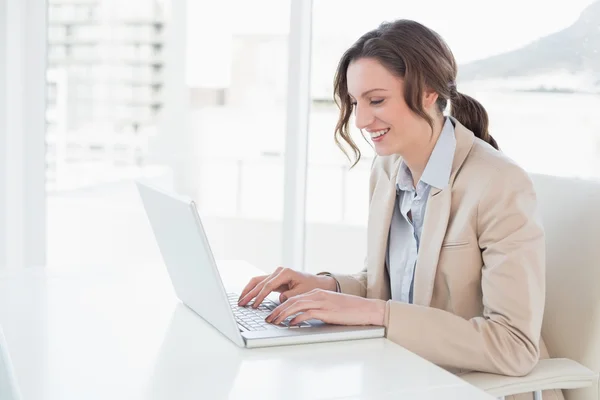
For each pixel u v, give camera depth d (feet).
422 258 5.09
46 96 10.46
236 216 10.16
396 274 5.55
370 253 5.69
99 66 10.31
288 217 9.82
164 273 5.88
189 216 3.93
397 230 5.62
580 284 5.02
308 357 3.94
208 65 9.96
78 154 10.50
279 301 5.11
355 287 5.63
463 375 4.47
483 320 4.54
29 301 4.96
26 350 3.97
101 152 10.44
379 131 5.10
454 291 4.97
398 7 9.20
